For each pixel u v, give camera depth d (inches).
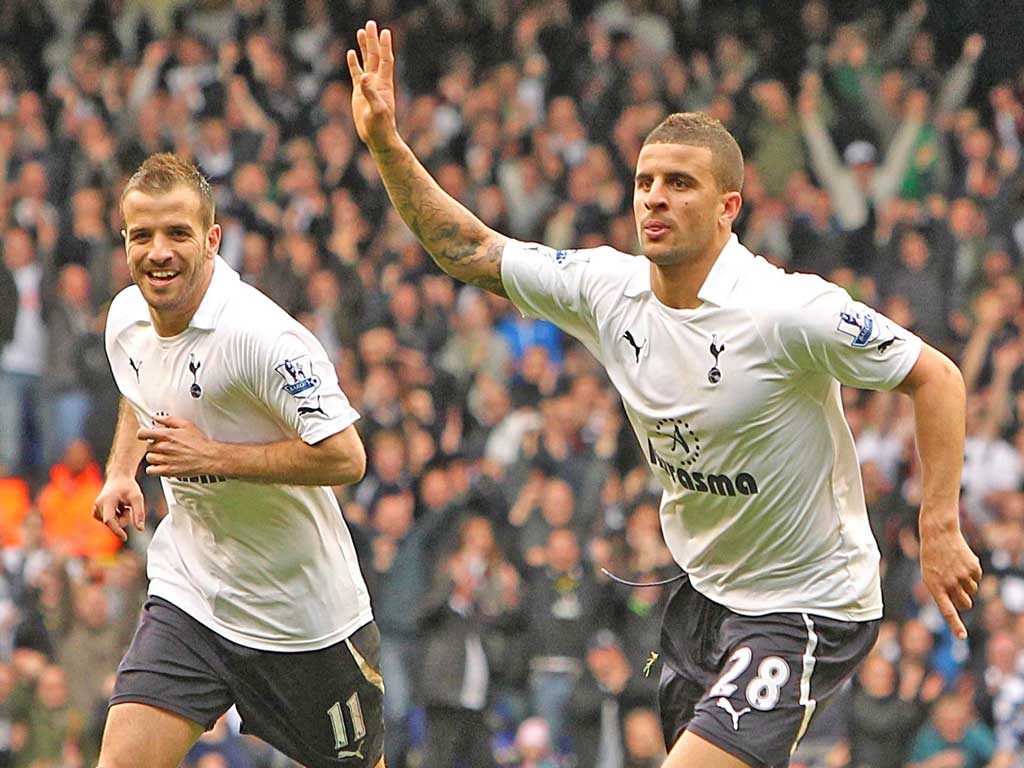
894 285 621.6
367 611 249.0
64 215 613.3
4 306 576.4
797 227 652.7
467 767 476.7
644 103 699.4
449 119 700.7
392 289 602.9
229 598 239.9
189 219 224.2
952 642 489.4
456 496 509.0
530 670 480.7
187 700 239.6
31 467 577.6
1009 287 616.4
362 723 250.4
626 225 641.0
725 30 758.5
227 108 671.8
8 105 682.2
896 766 469.4
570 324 233.8
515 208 653.3
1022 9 749.9
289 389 226.1
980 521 557.9
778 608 229.1
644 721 466.6
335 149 664.4
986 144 684.1
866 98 701.9
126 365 237.0
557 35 728.3
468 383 577.0
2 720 463.5
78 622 477.7
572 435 539.8
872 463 526.6
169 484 239.6
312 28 741.3
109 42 730.2
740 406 220.2
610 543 494.0
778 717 224.8
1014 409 583.5
